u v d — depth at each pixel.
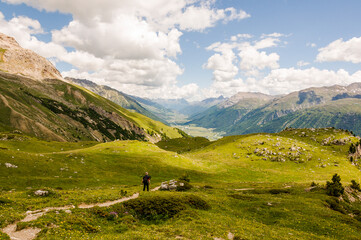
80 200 32.06
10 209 24.89
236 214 36.66
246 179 97.88
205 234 24.80
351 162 126.69
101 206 31.17
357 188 74.62
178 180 62.00
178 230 25.12
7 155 70.00
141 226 26.98
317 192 60.16
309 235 28.84
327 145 154.00
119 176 82.25
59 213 24.84
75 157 89.50
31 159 74.19
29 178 61.50
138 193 42.03
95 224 24.88
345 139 154.50
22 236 18.58
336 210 47.88
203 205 37.50
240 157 136.62
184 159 115.25
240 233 26.20
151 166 96.94
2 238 17.09
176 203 34.56
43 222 21.25
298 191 62.69
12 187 55.00
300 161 124.56
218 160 132.25
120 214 29.44
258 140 158.62
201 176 94.19
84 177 74.56
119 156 105.81
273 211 38.97
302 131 184.38
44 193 33.75
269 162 125.88
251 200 47.06
